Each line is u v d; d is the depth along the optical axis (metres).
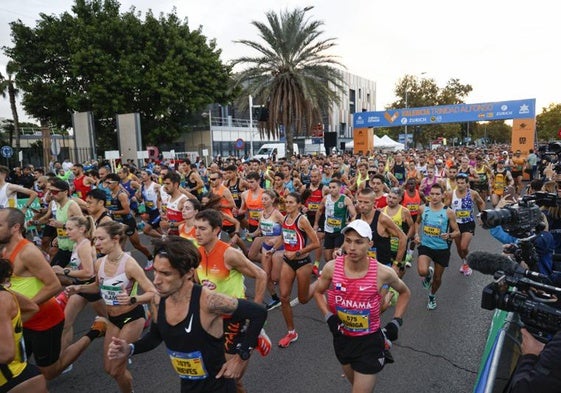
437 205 5.46
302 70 22.59
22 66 27.89
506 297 2.02
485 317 5.23
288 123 23.02
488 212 2.38
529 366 1.81
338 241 6.53
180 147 36.72
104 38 26.33
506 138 104.25
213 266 3.52
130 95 27.61
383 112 29.97
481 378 2.45
